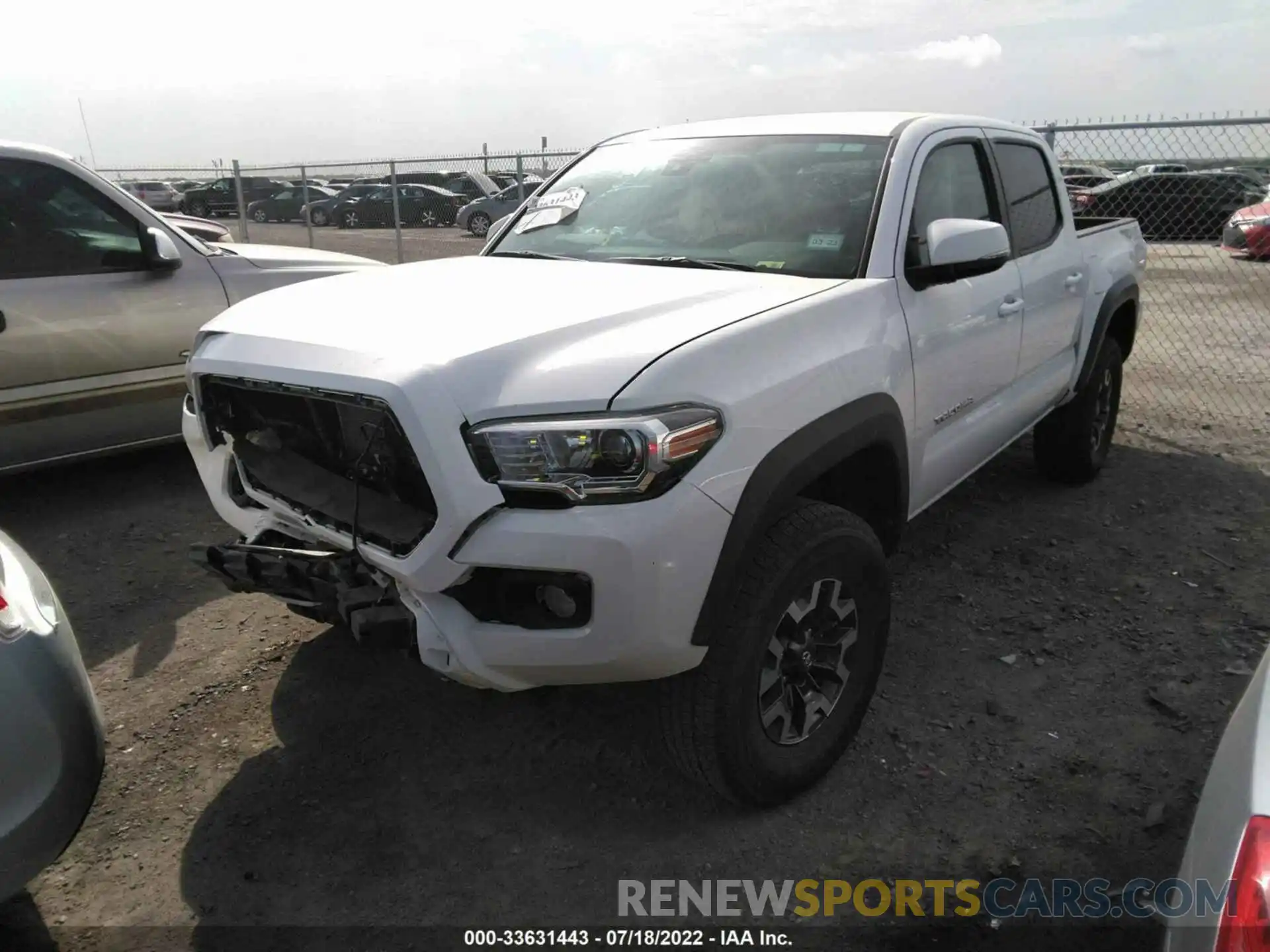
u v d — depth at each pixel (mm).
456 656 2168
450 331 2275
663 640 2131
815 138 3422
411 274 3053
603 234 3434
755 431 2252
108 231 4543
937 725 2967
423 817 2605
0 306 4203
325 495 2355
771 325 2430
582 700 3127
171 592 3863
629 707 3082
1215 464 5449
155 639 3504
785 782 2539
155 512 4664
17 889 1949
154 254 4535
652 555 2055
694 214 3334
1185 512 4680
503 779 2754
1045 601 3762
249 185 19406
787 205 3197
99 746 2105
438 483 2027
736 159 3463
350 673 3281
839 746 2703
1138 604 3729
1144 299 11312
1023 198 4043
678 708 2318
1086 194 13117
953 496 4926
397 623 2211
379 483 2262
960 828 2535
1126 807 2602
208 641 3498
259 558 2482
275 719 3033
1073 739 2893
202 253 4863
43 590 2197
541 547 2029
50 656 1997
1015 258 3826
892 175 3129
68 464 5148
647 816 2602
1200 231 13711
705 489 2133
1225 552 4203
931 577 3977
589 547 2023
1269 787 1395
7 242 4262
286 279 5102
